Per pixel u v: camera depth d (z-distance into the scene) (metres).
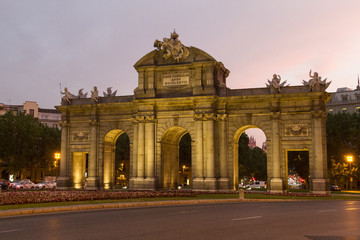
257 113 60.88
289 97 58.84
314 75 58.94
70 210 31.95
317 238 17.59
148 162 62.75
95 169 67.56
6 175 118.50
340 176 96.12
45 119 153.00
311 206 35.81
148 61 65.06
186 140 109.12
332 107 145.00
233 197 48.72
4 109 137.62
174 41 63.88
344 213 28.47
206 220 23.84
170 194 47.97
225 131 61.56
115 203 36.03
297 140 59.06
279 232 19.17
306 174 91.31
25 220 24.66
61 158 69.81
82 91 72.31
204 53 62.06
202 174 60.53
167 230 19.81
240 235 18.28
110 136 70.31
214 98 60.31
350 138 88.25
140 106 63.91
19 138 92.75
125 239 17.36
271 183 58.59
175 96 63.38
